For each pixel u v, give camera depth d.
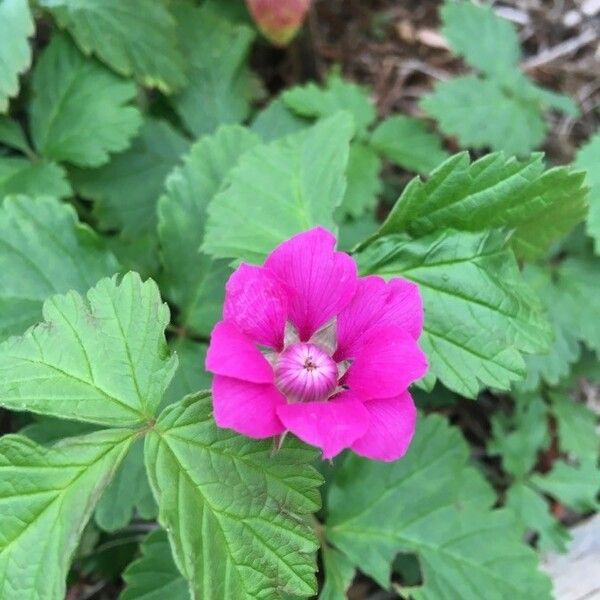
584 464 0.11
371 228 0.11
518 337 0.07
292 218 0.08
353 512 0.09
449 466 0.09
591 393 0.13
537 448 0.12
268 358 0.06
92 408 0.06
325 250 0.06
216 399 0.05
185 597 0.08
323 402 0.06
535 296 0.07
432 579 0.09
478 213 0.07
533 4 0.15
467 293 0.07
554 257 0.12
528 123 0.12
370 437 0.06
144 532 0.10
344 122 0.08
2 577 0.06
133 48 0.11
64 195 0.10
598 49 0.15
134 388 0.06
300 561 0.06
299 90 0.12
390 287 0.06
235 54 0.12
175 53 0.11
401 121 0.12
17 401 0.06
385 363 0.06
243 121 0.12
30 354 0.06
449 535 0.09
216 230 0.08
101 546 0.10
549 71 0.15
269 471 0.06
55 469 0.06
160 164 0.11
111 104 0.10
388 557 0.09
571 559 0.11
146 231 0.11
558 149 0.14
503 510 0.09
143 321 0.06
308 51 0.14
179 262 0.09
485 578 0.09
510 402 0.12
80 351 0.06
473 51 0.13
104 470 0.06
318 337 0.06
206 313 0.09
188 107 0.12
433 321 0.07
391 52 0.15
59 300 0.06
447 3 0.13
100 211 0.11
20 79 0.11
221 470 0.06
